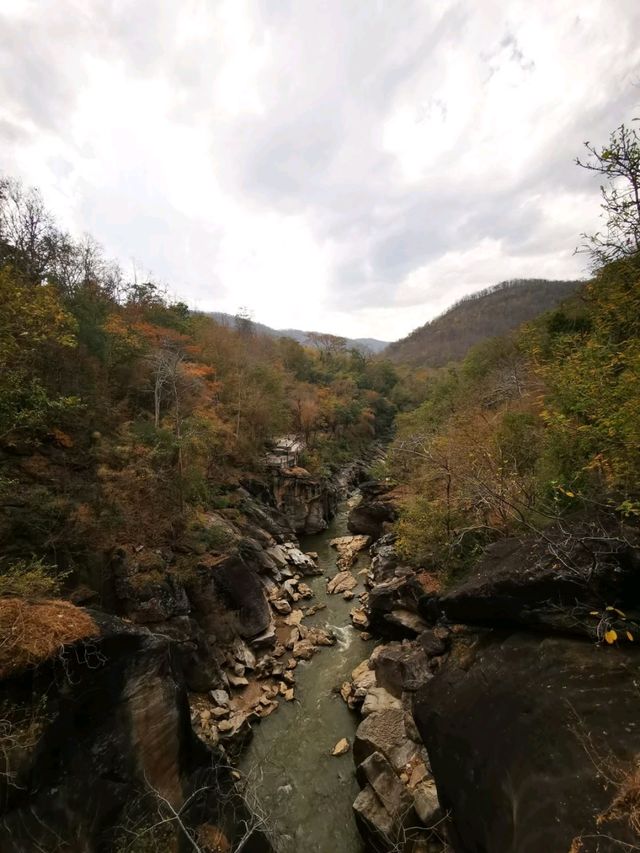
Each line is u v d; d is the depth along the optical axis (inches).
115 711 231.8
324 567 918.4
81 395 601.3
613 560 246.8
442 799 263.4
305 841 334.6
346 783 382.9
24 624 213.6
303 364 2160.4
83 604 452.4
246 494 987.3
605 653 231.5
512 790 200.7
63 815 192.5
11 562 399.2
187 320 1307.8
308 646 599.8
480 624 320.8
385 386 2733.8
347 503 1451.8
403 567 620.1
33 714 195.9
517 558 301.6
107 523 525.3
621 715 192.2
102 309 818.8
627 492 261.9
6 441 471.8
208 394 1032.2
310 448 1464.1
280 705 492.7
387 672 469.7
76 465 546.9
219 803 276.7
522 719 223.3
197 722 441.1
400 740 376.2
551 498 354.6
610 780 167.0
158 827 227.8
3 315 299.7
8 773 177.0
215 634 560.7
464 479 446.3
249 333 1886.1
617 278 303.0
